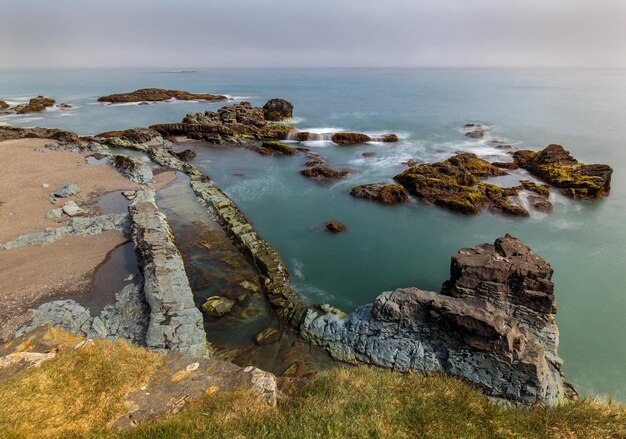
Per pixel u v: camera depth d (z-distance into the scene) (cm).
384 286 2342
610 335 1945
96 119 7700
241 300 2106
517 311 1720
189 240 2742
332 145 5850
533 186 3738
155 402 779
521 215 3247
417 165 4169
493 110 8794
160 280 2042
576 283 2353
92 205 3278
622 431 787
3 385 782
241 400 778
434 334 1620
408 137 6241
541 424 809
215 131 6156
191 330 1761
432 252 2736
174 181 4034
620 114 8062
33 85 16950
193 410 750
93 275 2242
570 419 830
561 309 2130
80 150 4959
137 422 725
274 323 1964
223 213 3116
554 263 2562
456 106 9512
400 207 3475
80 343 943
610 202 3534
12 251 2442
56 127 6819
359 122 7500
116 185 3769
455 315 1524
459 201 3366
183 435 669
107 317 1891
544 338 1673
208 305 2022
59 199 3350
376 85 17075
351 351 1742
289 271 2481
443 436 738
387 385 927
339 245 2831
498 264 1791
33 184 3659
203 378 857
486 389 1453
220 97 11288
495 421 807
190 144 5912
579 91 13650
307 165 4734
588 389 1638
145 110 8950
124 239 2659
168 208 3300
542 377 1391
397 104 10012
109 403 761
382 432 722
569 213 3316
